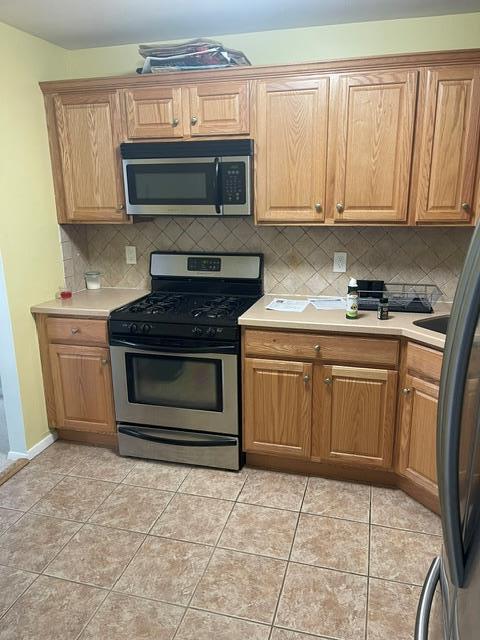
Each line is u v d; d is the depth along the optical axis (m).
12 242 2.67
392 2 2.33
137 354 2.70
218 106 2.57
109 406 2.88
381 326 2.33
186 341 2.60
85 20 2.51
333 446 2.57
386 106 2.38
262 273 3.03
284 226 2.96
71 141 2.84
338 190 2.54
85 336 2.80
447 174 2.39
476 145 2.33
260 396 2.60
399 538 2.20
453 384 0.75
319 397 2.52
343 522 2.31
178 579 1.99
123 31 2.70
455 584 0.78
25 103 2.70
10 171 2.62
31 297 2.84
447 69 2.27
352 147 2.47
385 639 1.72
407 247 2.81
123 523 2.32
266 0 2.30
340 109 2.44
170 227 3.14
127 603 1.88
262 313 2.59
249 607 1.86
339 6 2.38
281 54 2.75
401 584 1.95
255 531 2.26
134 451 2.88
